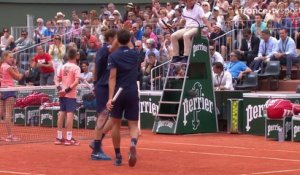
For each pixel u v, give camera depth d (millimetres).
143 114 21859
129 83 13211
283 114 18219
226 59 24203
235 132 20219
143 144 17422
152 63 23703
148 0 35500
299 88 20000
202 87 20406
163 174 12531
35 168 13258
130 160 13031
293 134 18141
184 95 20031
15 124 23312
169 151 15945
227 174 12492
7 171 12875
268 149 16359
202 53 20281
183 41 20312
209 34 24344
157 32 26422
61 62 26391
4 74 19109
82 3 35562
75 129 21781
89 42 26391
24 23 34562
